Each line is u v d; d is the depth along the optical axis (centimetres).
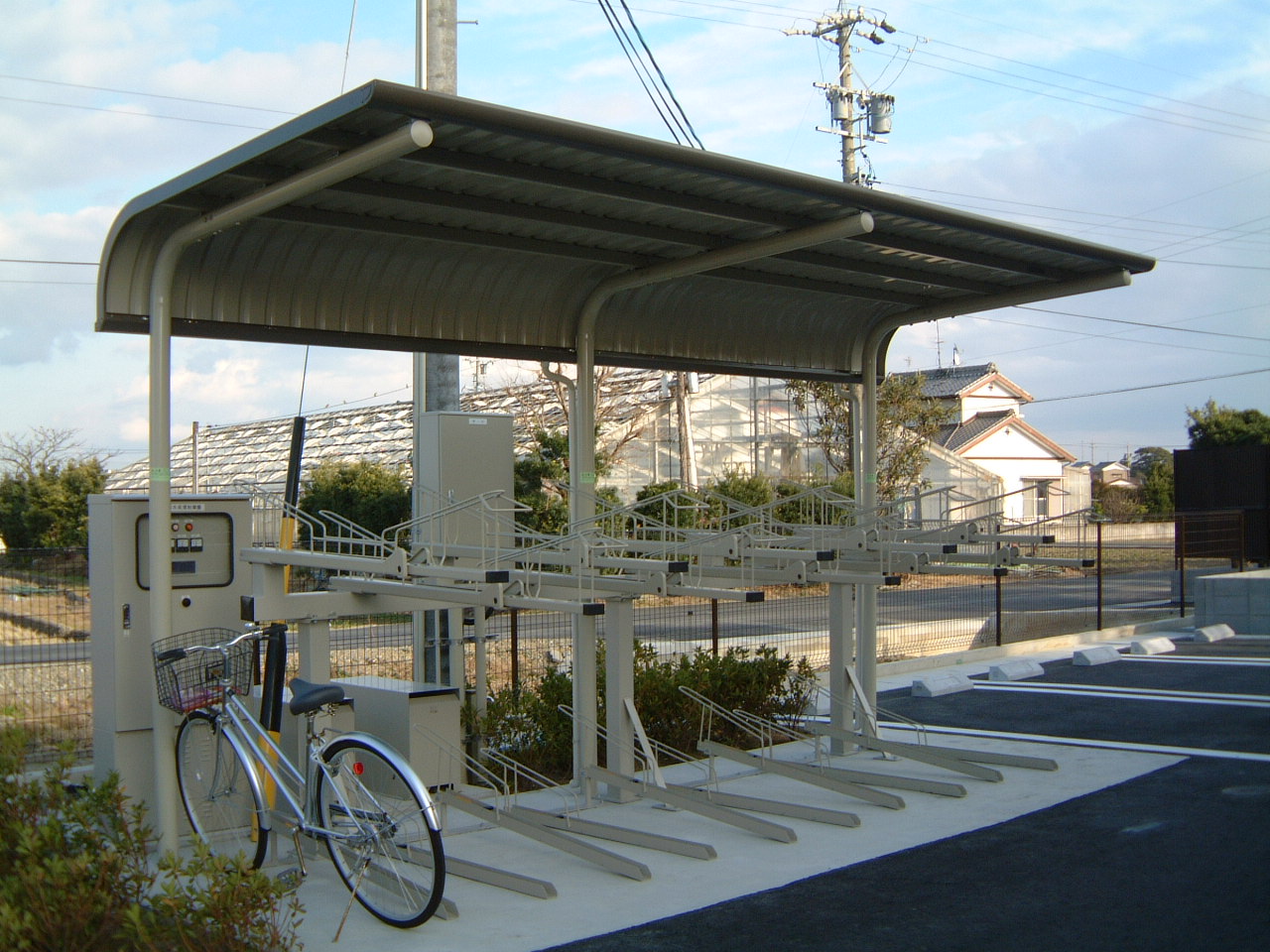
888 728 900
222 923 350
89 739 725
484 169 495
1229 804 635
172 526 603
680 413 2720
